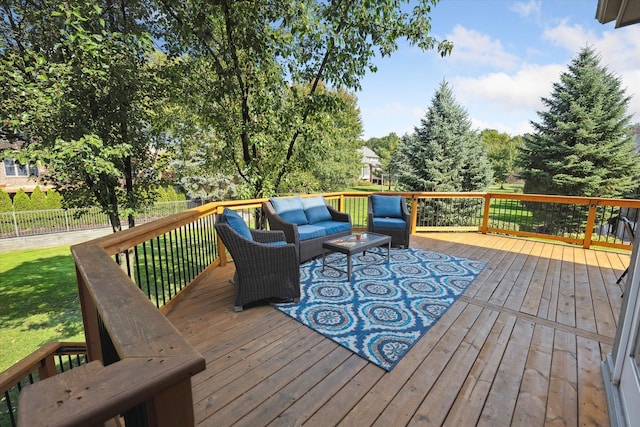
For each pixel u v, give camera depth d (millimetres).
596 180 10141
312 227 4133
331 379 1818
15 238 9180
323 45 5430
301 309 2709
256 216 5859
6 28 4090
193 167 8344
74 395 487
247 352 2086
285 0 4520
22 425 427
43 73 3734
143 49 4703
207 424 1489
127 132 4934
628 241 5070
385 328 2391
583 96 10664
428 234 5840
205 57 5410
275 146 6184
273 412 1569
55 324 4809
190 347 627
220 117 5559
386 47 5438
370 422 1511
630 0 1711
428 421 1517
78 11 3713
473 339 2248
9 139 4320
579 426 1493
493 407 1608
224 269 3803
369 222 4801
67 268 7492
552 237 5098
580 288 3217
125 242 1922
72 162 4059
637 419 1357
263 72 5375
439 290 3127
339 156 15828
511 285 3283
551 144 11125
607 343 2205
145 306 812
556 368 1927
